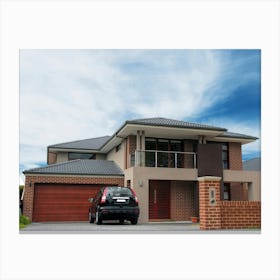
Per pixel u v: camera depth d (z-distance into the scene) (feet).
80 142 84.48
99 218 42.91
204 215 33.71
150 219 57.36
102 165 65.10
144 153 54.19
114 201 42.68
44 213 55.67
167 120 59.21
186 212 59.00
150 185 58.39
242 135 66.13
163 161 60.75
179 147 62.23
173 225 44.70
